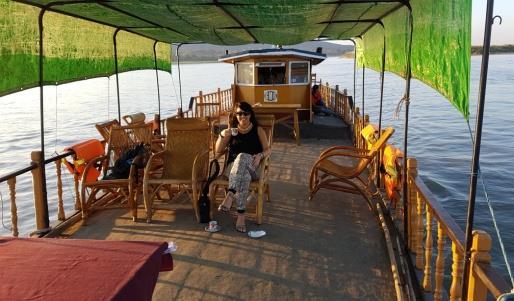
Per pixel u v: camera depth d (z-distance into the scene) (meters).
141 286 2.23
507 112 37.03
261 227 5.43
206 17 6.21
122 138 6.85
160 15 6.07
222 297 3.85
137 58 9.41
